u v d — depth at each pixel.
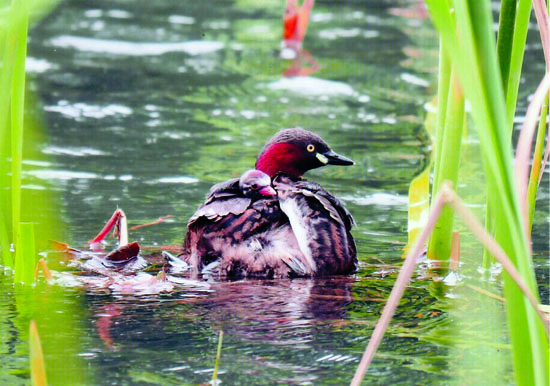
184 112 18.86
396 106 19.55
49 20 25.69
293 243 10.12
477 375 7.21
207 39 24.48
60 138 16.89
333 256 10.23
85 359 7.48
